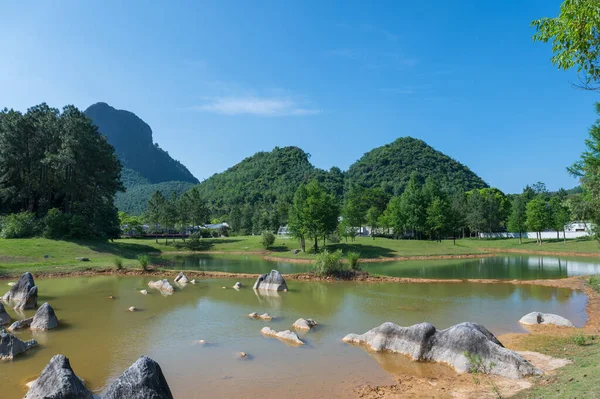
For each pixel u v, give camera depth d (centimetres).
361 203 10581
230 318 1894
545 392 895
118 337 1573
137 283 3039
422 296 2500
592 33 782
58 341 1520
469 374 1159
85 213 6103
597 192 2077
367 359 1311
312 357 1332
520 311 2039
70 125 5738
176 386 1095
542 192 12456
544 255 6041
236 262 5144
